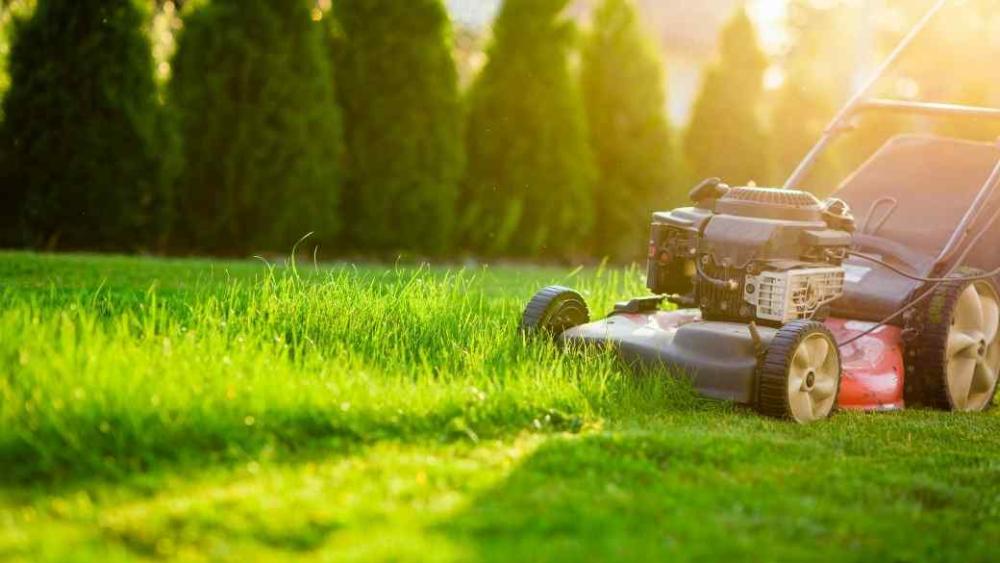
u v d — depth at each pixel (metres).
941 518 4.18
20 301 6.00
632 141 15.36
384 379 5.44
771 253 6.22
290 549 3.41
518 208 14.19
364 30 13.26
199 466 4.14
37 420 4.28
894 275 7.16
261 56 12.26
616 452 4.68
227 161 12.25
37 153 11.73
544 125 14.23
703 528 3.67
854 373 6.61
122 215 11.91
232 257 12.59
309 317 6.69
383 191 13.26
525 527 3.61
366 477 4.12
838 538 3.74
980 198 7.03
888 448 5.38
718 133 16.55
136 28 11.86
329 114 12.66
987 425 6.36
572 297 6.73
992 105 13.87
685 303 6.57
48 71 11.65
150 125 11.95
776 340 5.93
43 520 3.56
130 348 5.14
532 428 5.20
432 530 3.57
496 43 14.31
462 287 9.93
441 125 13.48
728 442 5.00
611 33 15.41
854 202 7.85
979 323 7.15
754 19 16.83
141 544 3.40
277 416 4.64
